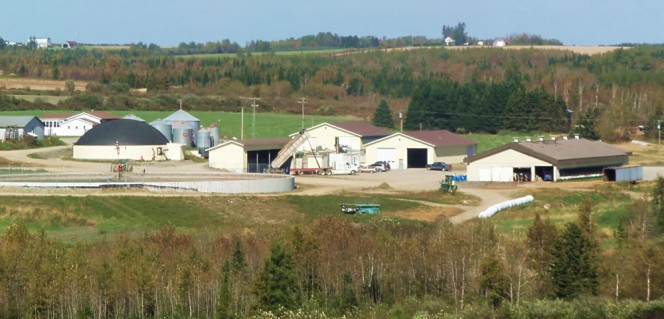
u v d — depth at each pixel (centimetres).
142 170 9356
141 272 4631
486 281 4762
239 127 14375
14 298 4497
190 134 12519
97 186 7688
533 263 4972
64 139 13012
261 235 5556
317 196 7862
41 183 7631
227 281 4538
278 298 4556
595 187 8881
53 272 4591
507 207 7569
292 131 14162
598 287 4809
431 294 4838
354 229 5516
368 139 11900
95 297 4556
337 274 4847
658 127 14238
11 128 12138
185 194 7512
